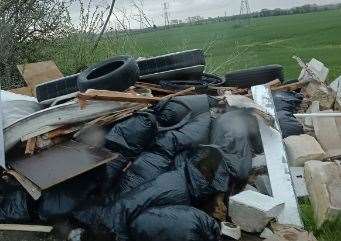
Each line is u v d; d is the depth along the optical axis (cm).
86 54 979
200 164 446
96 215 427
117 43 1007
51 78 822
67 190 449
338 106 644
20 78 915
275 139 506
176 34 1272
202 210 446
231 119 504
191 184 439
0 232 457
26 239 443
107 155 452
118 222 413
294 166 505
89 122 518
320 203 436
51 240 439
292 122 568
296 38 3341
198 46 1123
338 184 439
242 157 473
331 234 409
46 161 468
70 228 449
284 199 454
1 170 498
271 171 479
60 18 987
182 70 694
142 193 424
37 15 949
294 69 1631
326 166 462
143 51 1009
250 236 424
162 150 480
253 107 523
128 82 593
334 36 3244
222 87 686
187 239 385
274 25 5288
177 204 423
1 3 901
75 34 1000
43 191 446
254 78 730
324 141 549
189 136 489
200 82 688
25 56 956
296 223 433
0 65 909
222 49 2088
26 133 502
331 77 1331
